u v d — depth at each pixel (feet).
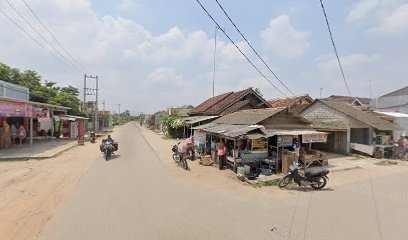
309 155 48.11
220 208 25.09
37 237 17.97
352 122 63.16
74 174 37.35
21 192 28.32
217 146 49.32
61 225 19.98
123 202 25.71
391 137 69.26
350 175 42.91
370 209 25.68
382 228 20.98
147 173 39.29
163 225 20.53
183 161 44.42
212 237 18.66
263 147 44.24
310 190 33.14
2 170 39.32
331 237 19.16
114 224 20.40
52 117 83.82
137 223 20.75
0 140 61.93
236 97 84.48
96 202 25.46
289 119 51.29
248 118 52.31
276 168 42.55
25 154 52.31
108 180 34.24
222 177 38.70
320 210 25.18
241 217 22.82
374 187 34.96
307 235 19.40
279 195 30.53
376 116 70.13
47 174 37.04
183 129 106.01
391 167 50.19
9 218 21.18
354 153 63.77
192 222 21.33
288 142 44.42
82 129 91.20
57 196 27.12
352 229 20.68
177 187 32.09
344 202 27.94
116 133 135.85
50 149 60.90
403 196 30.58
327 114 67.77
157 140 97.60
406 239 19.02
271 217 23.00
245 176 37.40
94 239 17.80
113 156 54.95
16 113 55.83
